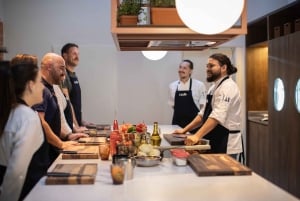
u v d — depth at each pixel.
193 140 2.68
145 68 5.61
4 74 1.95
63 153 2.43
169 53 5.65
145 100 5.62
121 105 5.58
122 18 2.30
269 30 4.77
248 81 5.68
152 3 2.30
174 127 4.25
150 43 3.03
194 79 5.49
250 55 5.66
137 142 2.48
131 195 1.62
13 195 1.89
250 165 5.55
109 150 2.39
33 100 2.08
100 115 5.54
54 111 2.85
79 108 4.27
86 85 5.50
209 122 2.89
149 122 5.64
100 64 5.53
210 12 1.81
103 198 1.58
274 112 4.60
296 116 4.04
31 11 5.41
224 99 2.96
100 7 5.52
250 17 5.85
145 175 1.98
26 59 2.29
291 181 4.20
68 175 1.85
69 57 4.08
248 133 5.62
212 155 2.35
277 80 4.47
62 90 3.55
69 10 5.47
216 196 1.60
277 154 4.55
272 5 5.88
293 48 4.05
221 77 3.14
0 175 1.98
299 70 3.93
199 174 1.95
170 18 2.29
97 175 1.97
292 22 4.54
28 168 2.04
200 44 3.16
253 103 5.70
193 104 5.10
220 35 2.47
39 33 5.43
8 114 1.95
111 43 5.55
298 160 4.02
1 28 5.12
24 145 1.90
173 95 5.24
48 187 1.75
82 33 5.50
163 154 2.52
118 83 5.57
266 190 1.70
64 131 3.17
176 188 1.73
